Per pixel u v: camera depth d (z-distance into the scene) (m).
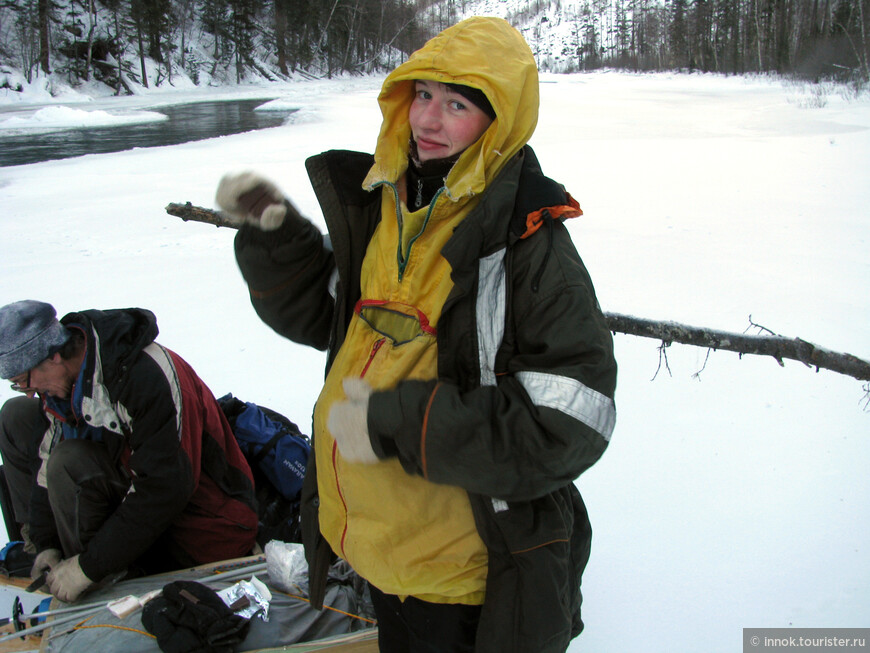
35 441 2.30
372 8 63.62
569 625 1.42
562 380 1.19
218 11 48.94
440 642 1.49
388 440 1.22
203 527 2.29
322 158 1.45
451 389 1.21
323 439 1.45
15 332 1.92
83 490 2.13
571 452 1.18
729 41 58.34
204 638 1.86
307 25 56.28
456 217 1.33
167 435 2.04
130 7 41.75
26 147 15.52
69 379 2.05
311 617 2.01
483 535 1.36
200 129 19.56
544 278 1.25
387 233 1.41
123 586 2.16
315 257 1.52
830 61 34.56
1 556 2.44
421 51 1.31
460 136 1.32
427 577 1.41
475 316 1.27
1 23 36.06
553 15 101.81
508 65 1.26
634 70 67.94
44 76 36.34
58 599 2.10
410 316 1.35
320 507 1.52
